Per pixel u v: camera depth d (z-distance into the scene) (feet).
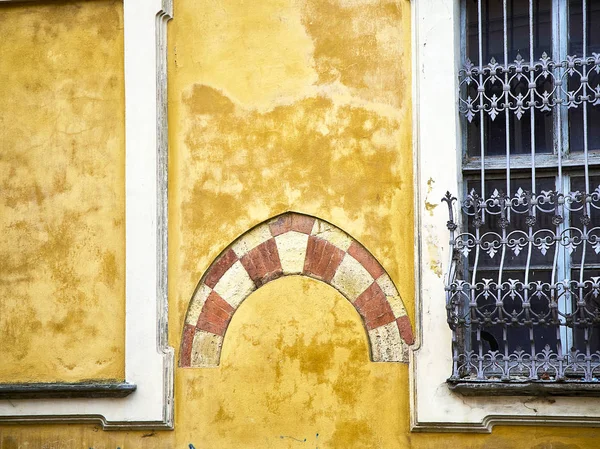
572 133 22.77
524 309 21.35
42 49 24.95
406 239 22.76
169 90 24.27
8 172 24.90
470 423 21.80
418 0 23.06
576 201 21.91
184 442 23.31
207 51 24.18
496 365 21.93
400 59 23.20
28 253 24.59
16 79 24.97
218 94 24.02
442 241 22.36
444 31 22.85
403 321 22.61
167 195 23.98
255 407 23.07
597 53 22.54
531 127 22.07
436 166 22.58
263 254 23.49
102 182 24.40
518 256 22.65
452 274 22.13
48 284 24.41
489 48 23.25
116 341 23.90
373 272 22.88
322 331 22.97
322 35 23.65
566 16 22.86
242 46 24.03
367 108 23.24
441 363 22.08
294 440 22.80
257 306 23.35
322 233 23.25
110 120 24.50
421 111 22.77
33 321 24.39
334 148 23.31
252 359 23.21
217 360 23.39
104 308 24.04
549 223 22.54
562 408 21.34
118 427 23.56
